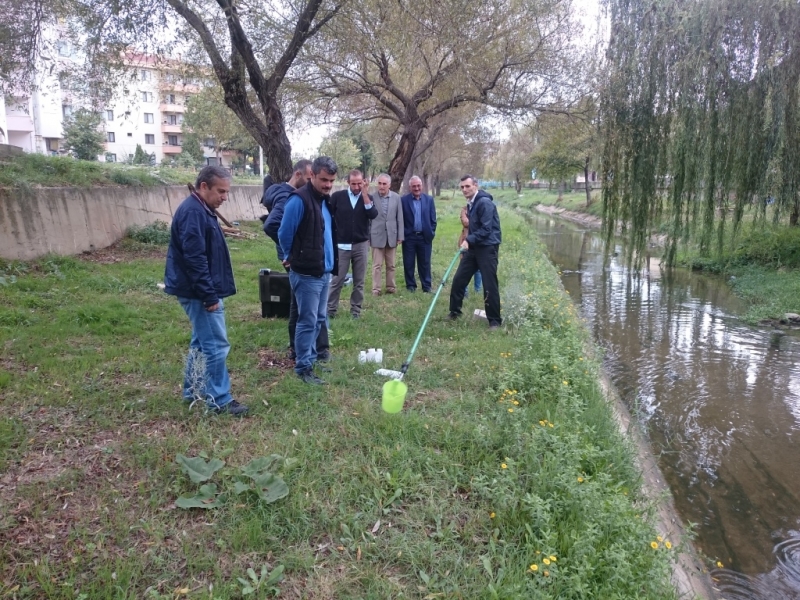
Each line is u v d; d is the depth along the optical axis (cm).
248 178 2362
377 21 930
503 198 6488
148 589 239
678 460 496
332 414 409
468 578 259
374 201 804
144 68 919
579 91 1246
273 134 913
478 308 760
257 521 281
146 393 433
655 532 299
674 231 1202
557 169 3516
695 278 1409
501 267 1143
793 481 463
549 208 4688
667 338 884
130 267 917
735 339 881
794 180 1129
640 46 1140
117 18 765
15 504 291
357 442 371
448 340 622
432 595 245
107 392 429
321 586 249
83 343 545
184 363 500
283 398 429
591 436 406
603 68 1192
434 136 2242
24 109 998
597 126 1213
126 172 1238
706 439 536
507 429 382
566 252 1994
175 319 639
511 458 354
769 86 1061
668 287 1304
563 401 430
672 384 679
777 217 1175
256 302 744
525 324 641
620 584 255
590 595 249
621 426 494
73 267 868
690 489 450
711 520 409
